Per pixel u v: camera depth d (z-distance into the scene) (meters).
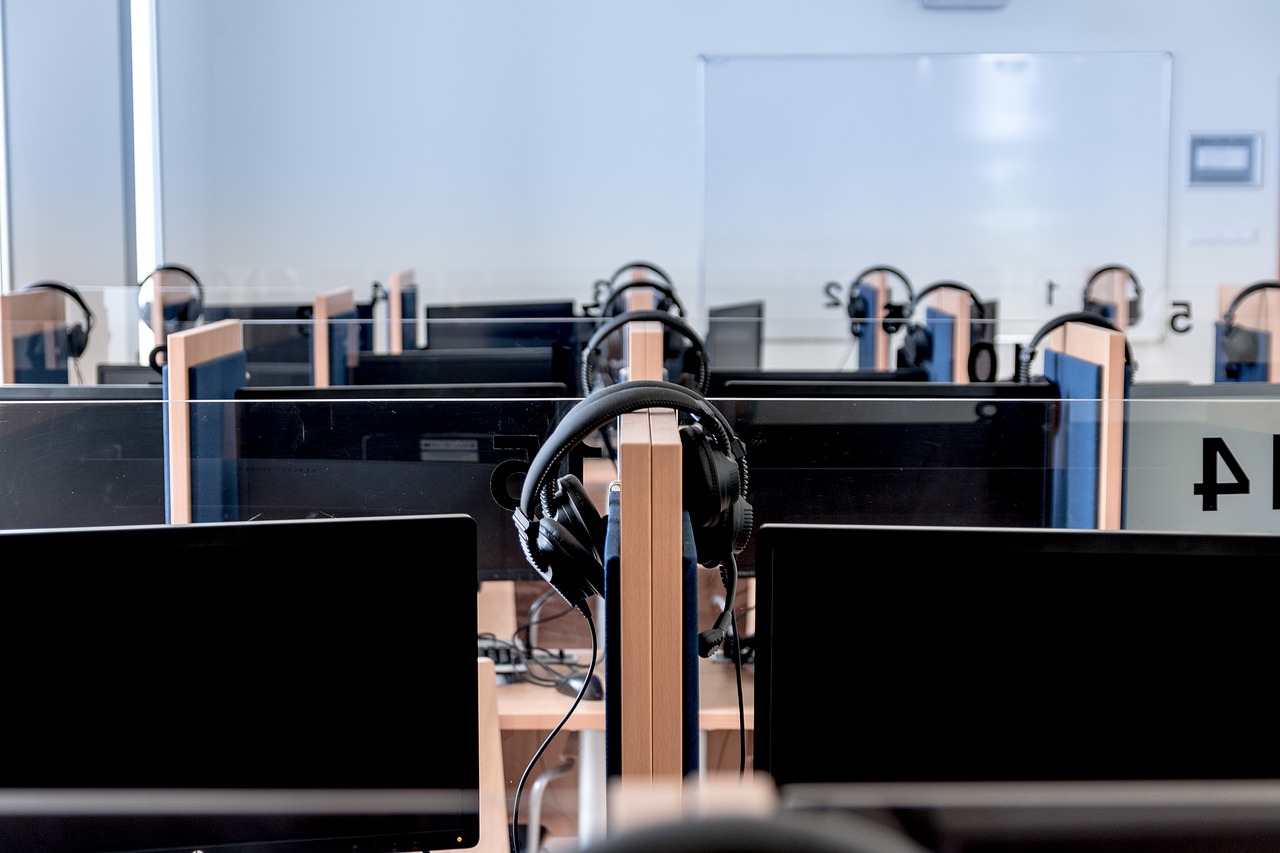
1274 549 0.91
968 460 1.51
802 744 0.93
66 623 0.96
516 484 1.45
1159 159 6.09
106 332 3.38
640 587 0.96
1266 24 6.04
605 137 6.08
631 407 0.97
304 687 0.98
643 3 6.02
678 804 0.31
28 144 3.92
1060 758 0.93
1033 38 6.04
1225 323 3.51
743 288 6.17
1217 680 0.92
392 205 6.10
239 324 1.85
